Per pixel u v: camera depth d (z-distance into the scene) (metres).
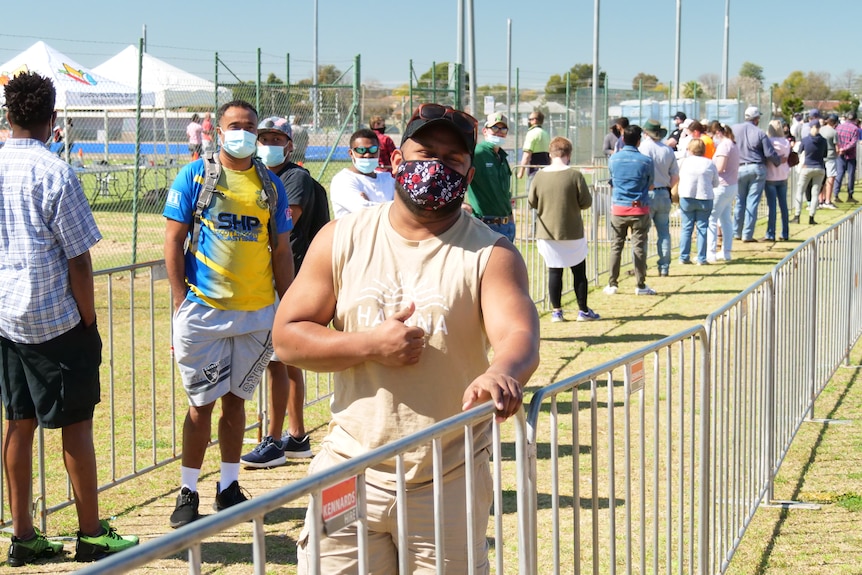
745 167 15.79
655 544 3.34
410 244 2.58
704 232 13.73
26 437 4.21
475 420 2.32
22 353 4.06
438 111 2.55
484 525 2.71
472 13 22.09
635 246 11.59
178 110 24.94
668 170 12.61
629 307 10.90
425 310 2.53
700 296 11.46
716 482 4.06
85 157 29.70
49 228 4.00
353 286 2.59
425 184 2.48
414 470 2.54
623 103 31.59
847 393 7.17
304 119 19.22
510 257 2.58
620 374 7.51
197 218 4.58
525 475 2.47
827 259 6.94
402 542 2.20
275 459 5.69
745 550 4.51
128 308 10.88
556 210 9.80
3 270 4.00
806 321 6.19
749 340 4.68
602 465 5.54
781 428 5.44
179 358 4.61
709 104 32.31
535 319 2.50
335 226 2.68
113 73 21.75
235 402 4.79
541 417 6.47
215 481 5.45
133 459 5.29
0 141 10.66
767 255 14.64
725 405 4.21
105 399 7.14
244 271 4.62
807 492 5.23
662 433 5.91
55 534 4.66
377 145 6.38
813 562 4.36
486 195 8.19
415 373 2.54
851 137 22.66
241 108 4.57
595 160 27.48
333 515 1.96
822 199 21.89
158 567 4.19
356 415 2.61
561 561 4.31
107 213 21.39
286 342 2.59
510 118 29.08
